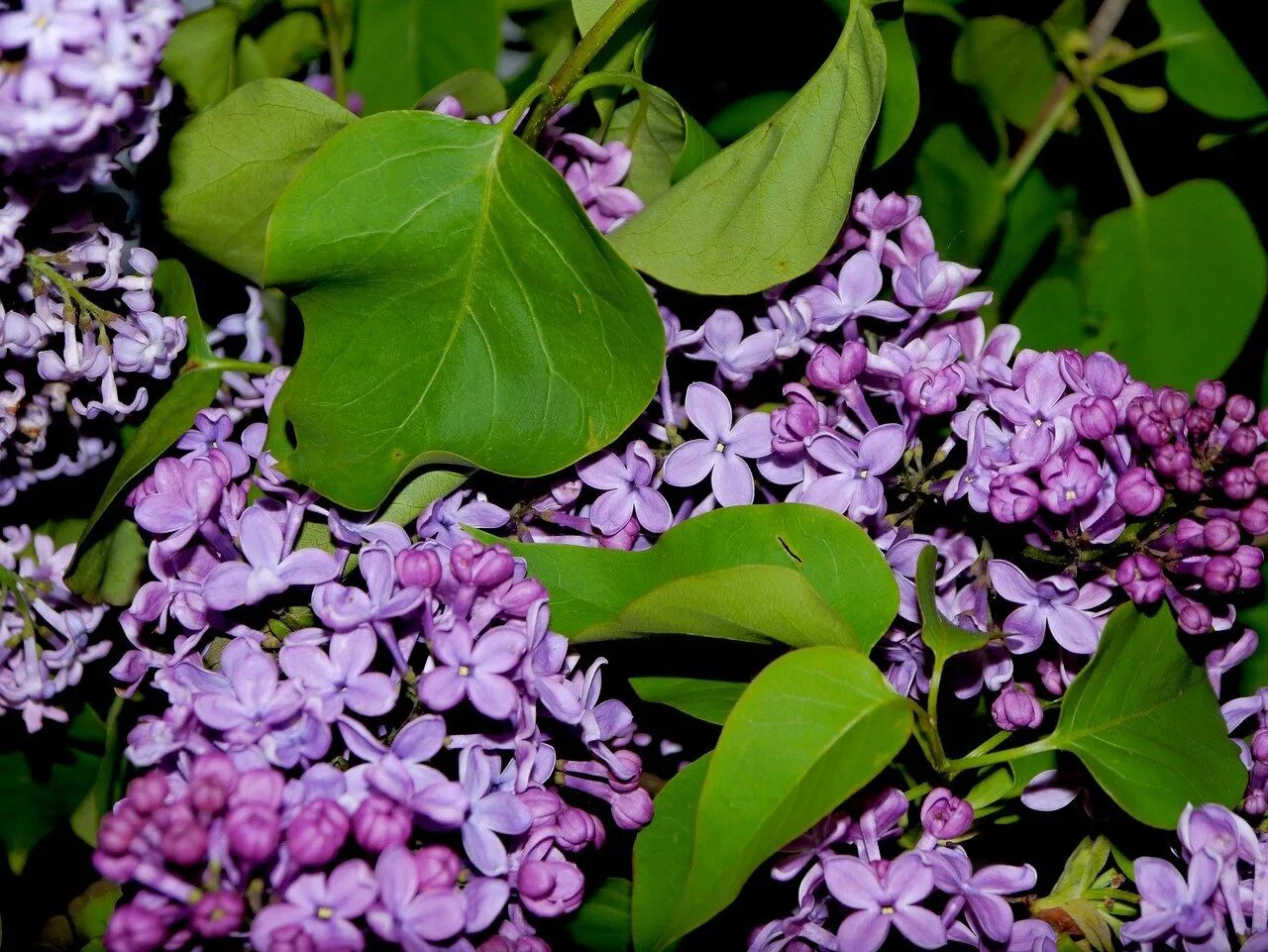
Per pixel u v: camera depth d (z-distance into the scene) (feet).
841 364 1.55
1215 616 1.59
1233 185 1.86
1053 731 1.55
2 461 1.64
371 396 1.54
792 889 1.60
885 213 1.62
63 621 1.61
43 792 1.74
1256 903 1.49
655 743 1.71
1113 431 1.56
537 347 1.55
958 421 1.56
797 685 1.46
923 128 1.79
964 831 1.55
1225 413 1.60
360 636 1.46
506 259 1.54
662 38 1.81
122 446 1.68
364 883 1.40
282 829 1.41
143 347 1.58
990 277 1.82
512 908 1.51
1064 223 1.82
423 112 1.51
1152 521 1.55
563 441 1.56
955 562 1.59
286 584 1.49
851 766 1.46
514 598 1.48
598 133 1.69
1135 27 1.81
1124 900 1.57
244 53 1.80
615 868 1.68
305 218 1.51
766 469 1.57
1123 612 1.53
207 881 1.39
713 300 1.66
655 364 1.54
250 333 1.69
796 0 1.79
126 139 1.51
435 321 1.55
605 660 1.54
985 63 1.78
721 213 1.59
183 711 1.45
